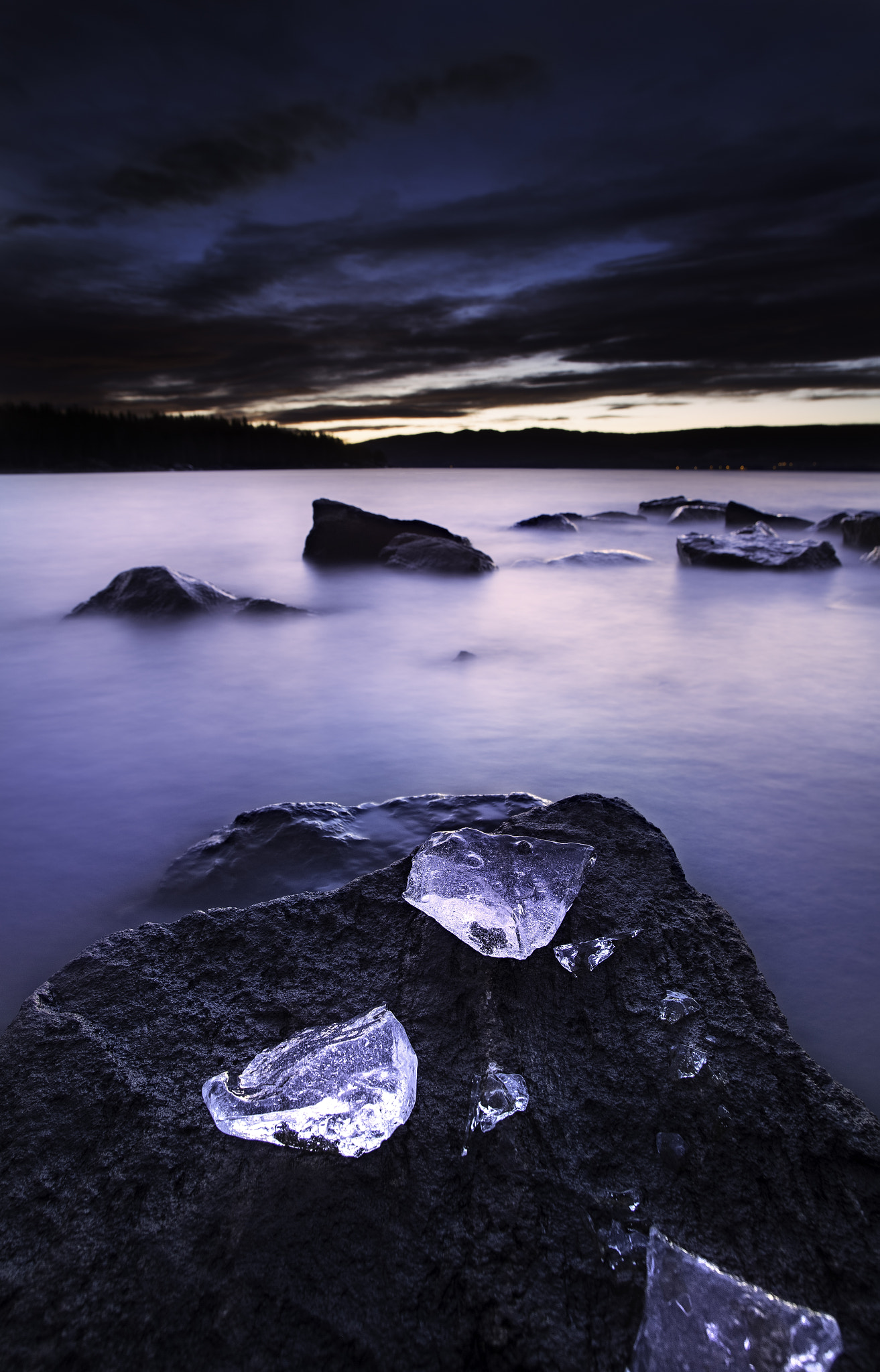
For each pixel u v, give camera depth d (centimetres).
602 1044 87
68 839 141
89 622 326
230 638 302
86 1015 93
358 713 205
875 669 246
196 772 168
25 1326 69
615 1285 70
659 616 345
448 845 107
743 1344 64
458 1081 85
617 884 108
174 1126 81
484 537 718
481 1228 73
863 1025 98
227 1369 66
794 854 130
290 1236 73
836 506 1108
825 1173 77
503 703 211
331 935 103
